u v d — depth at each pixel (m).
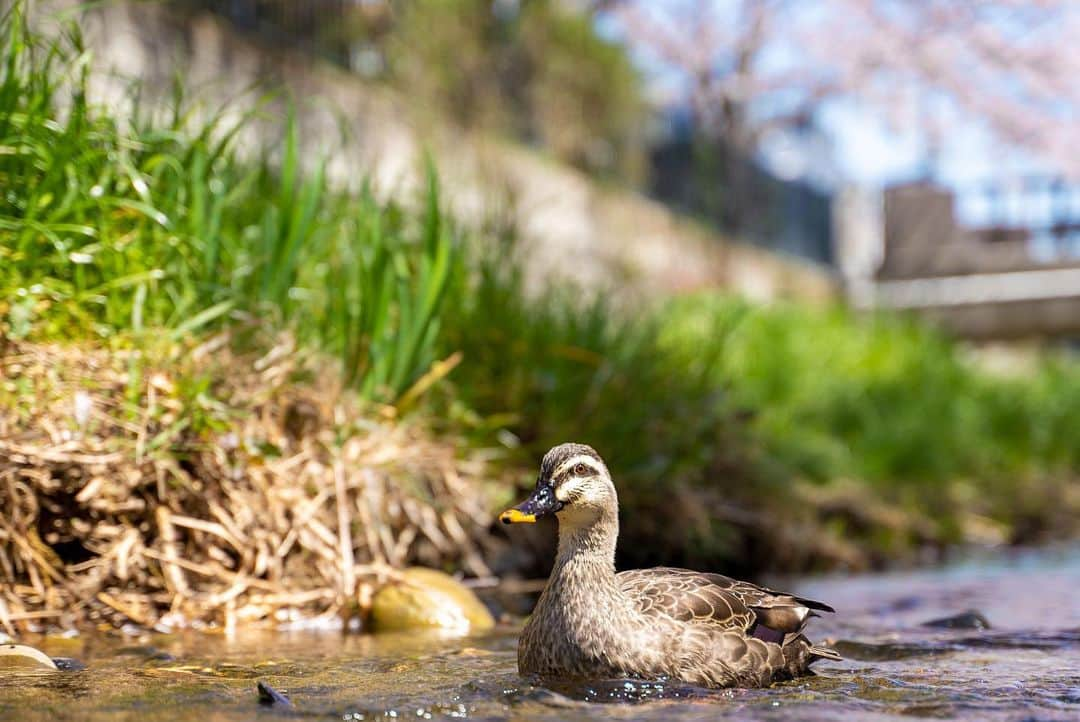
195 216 6.37
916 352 17.16
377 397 6.79
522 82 19.17
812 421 13.22
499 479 7.42
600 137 21.42
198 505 6.05
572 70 20.12
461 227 8.95
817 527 10.06
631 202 20.53
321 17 14.56
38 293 5.70
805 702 4.01
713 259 22.25
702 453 8.55
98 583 5.75
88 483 5.71
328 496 6.45
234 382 6.21
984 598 7.55
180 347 6.04
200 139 6.53
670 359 9.15
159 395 5.94
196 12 12.50
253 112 6.91
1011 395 18.11
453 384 7.53
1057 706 3.97
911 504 12.52
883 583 8.59
